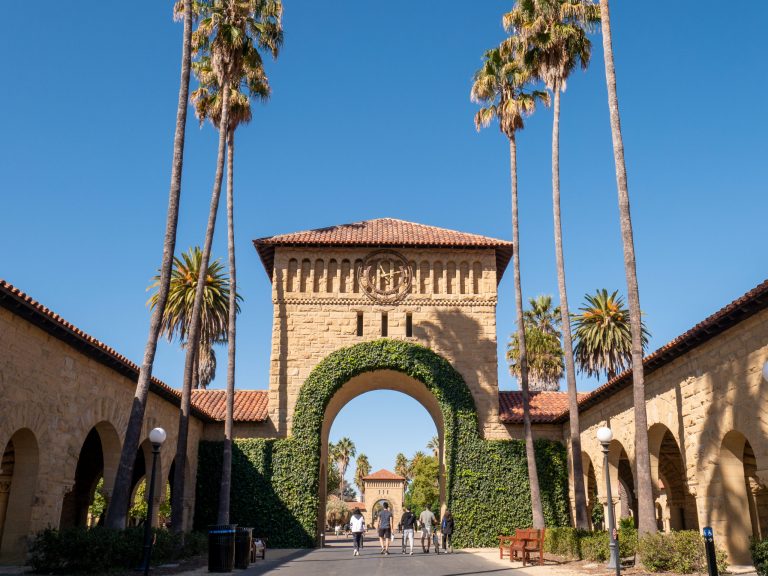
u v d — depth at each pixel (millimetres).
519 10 28062
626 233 19594
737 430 16203
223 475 27734
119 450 21625
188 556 21766
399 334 31797
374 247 32719
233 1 26891
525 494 30078
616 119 20453
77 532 15320
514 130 30859
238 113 29953
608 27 21328
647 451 18141
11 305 14805
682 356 19172
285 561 21844
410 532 26078
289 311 31938
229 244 30359
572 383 25422
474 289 32500
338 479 117812
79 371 18828
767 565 12023
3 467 18734
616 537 16766
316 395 30719
